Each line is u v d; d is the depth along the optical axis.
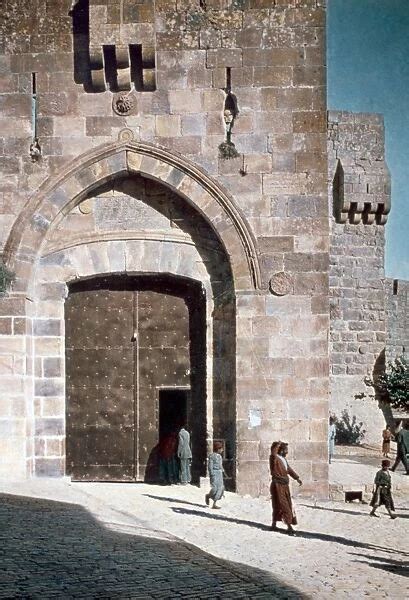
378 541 18.30
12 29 23.62
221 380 23.78
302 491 23.11
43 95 23.53
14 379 22.83
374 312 38.88
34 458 23.52
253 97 23.47
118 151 23.44
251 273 23.25
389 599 12.72
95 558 13.59
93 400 24.58
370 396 38.38
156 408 24.61
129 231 23.95
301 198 23.36
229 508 21.14
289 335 23.19
